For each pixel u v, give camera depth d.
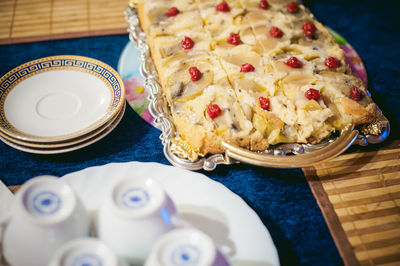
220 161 0.54
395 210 0.52
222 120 0.54
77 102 0.58
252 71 0.60
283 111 0.55
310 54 0.63
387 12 0.83
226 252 0.44
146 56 0.66
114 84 0.58
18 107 0.57
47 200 0.40
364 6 0.84
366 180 0.55
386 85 0.68
